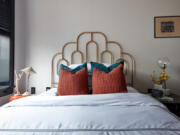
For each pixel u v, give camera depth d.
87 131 0.78
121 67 1.70
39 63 2.46
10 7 2.35
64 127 0.81
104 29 2.40
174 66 2.34
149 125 0.81
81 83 1.61
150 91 2.17
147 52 2.37
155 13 2.35
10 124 0.84
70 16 2.42
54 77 2.46
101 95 1.30
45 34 2.45
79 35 2.40
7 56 2.33
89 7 2.40
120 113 0.94
